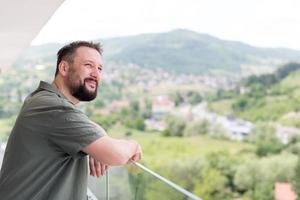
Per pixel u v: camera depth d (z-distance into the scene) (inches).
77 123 49.2
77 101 59.3
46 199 50.6
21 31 169.3
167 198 59.7
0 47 206.2
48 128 49.4
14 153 50.8
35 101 51.4
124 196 76.3
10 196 50.1
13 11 135.6
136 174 71.0
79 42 58.5
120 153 51.4
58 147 50.1
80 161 53.6
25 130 50.4
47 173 50.3
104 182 85.0
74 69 56.9
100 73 59.2
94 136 49.3
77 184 53.0
